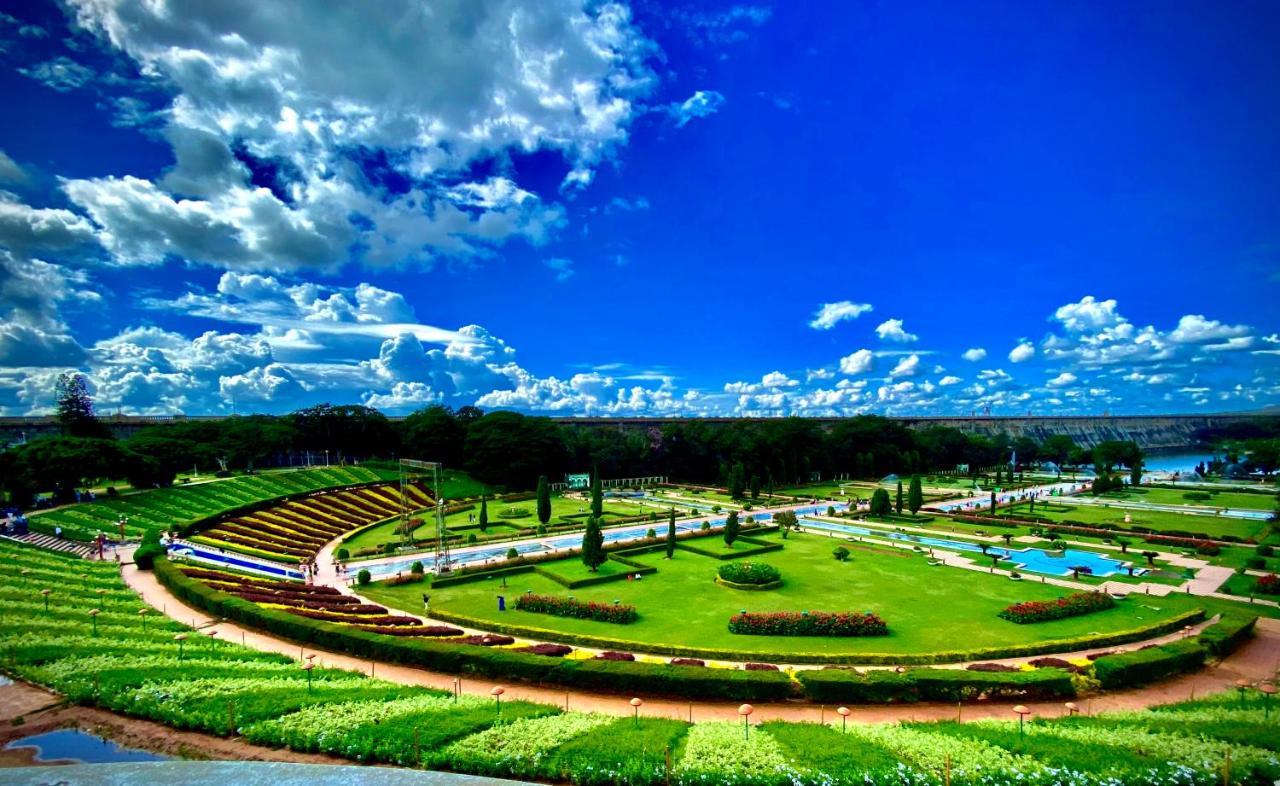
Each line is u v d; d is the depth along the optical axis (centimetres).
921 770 2467
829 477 17588
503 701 3164
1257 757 2500
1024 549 7669
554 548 7831
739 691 3412
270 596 5078
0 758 2481
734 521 7688
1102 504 11444
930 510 10900
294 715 2797
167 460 9494
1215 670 3909
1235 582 5988
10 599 4472
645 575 6425
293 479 11200
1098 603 5091
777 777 2388
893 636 4525
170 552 6388
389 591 5856
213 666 3453
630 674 3488
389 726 2719
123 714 2864
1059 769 2430
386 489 11581
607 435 16325
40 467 7812
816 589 5791
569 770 2442
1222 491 13212
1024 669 3753
